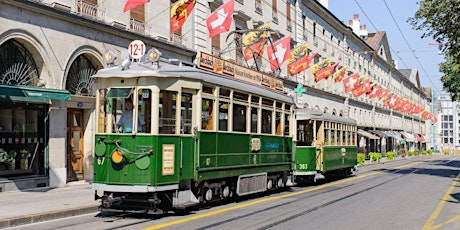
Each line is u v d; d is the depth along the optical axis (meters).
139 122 11.02
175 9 19.64
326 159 22.12
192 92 12.02
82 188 16.89
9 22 15.16
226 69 14.02
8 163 15.63
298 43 40.31
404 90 91.38
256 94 15.22
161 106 11.16
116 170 10.98
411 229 10.44
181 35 24.55
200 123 12.20
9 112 15.73
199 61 12.73
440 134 138.62
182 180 11.78
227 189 13.78
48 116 16.84
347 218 11.83
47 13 16.38
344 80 43.28
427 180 25.41
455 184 22.83
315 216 12.07
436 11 22.67
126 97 11.09
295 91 37.03
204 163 12.28
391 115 78.81
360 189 19.81
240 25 30.86
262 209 13.12
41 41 16.28
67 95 16.58
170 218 11.30
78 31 17.81
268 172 16.44
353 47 58.81
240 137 14.19
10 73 15.70
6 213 11.02
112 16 19.56
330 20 48.81
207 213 12.11
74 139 18.53
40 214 10.96
